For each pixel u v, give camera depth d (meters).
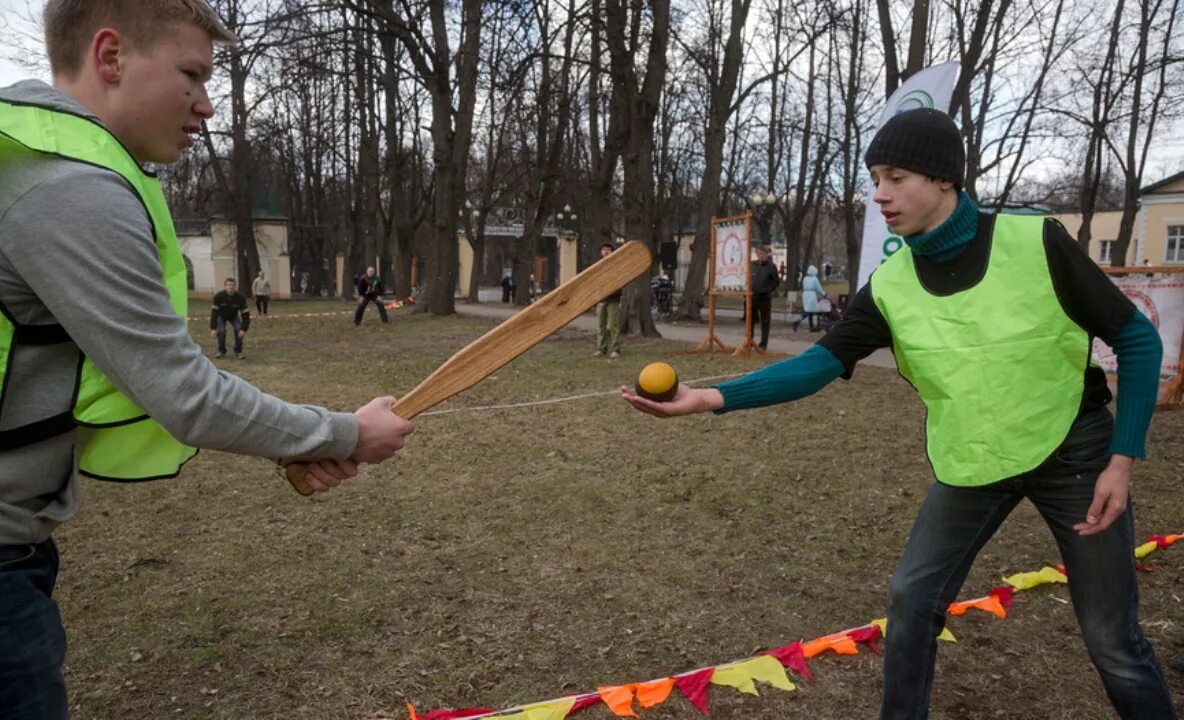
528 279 31.41
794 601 3.74
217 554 4.32
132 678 3.03
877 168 2.13
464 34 19.17
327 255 50.69
